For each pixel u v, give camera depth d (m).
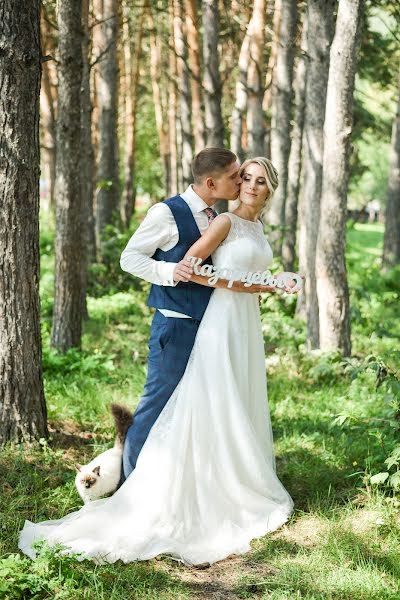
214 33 9.77
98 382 7.36
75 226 8.33
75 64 7.86
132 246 4.31
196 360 4.35
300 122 14.52
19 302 5.12
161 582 3.76
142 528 4.16
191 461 4.31
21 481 4.72
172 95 22.09
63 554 3.81
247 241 4.31
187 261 4.18
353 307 11.42
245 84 10.93
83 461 5.20
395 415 5.16
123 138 31.50
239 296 4.43
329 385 7.70
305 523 4.38
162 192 34.03
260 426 4.66
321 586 3.67
